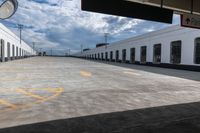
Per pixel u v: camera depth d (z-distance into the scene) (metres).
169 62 32.09
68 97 8.63
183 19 9.46
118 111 6.69
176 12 9.47
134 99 8.52
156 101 8.23
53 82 13.07
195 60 26.11
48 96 8.78
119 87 11.60
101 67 29.45
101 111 6.64
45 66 28.11
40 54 165.62
